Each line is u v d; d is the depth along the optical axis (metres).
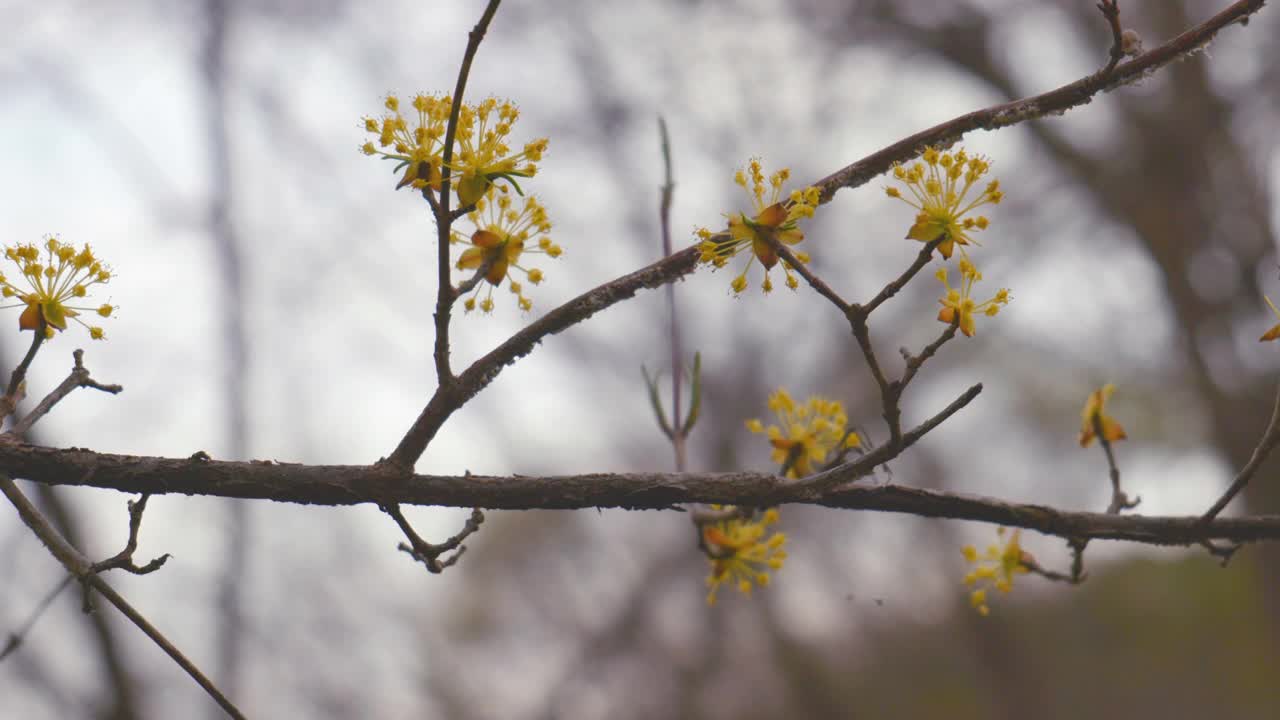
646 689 12.52
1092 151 12.25
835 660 13.49
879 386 1.46
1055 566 14.38
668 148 2.43
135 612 1.60
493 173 1.57
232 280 9.80
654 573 12.55
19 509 1.59
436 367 1.61
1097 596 14.69
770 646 12.48
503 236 1.67
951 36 12.34
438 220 1.56
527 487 1.61
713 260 1.57
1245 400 11.30
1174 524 1.79
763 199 1.61
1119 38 1.65
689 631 12.56
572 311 1.66
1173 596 14.59
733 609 12.34
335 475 1.59
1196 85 11.58
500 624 12.37
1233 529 1.79
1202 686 13.70
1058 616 14.61
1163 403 13.37
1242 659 13.61
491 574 12.59
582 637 12.51
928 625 13.50
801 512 12.45
